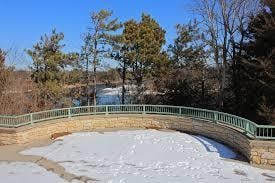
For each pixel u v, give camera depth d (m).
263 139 17.39
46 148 20.66
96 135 23.58
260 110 25.09
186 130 24.14
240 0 37.38
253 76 26.77
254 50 27.09
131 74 40.47
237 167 16.97
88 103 41.06
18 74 35.09
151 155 19.44
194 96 36.34
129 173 16.56
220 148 20.19
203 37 48.75
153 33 39.25
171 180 15.59
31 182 15.55
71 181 15.61
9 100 31.78
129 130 24.91
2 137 21.33
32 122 22.44
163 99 37.12
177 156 19.16
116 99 47.28
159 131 24.47
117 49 39.38
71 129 24.48
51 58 37.84
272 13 26.28
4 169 17.19
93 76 41.00
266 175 15.87
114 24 39.53
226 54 32.69
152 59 38.31
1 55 32.94
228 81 35.12
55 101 37.88
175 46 41.97
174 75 37.66
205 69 39.03
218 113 21.80
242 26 31.41
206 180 15.51
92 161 18.39
